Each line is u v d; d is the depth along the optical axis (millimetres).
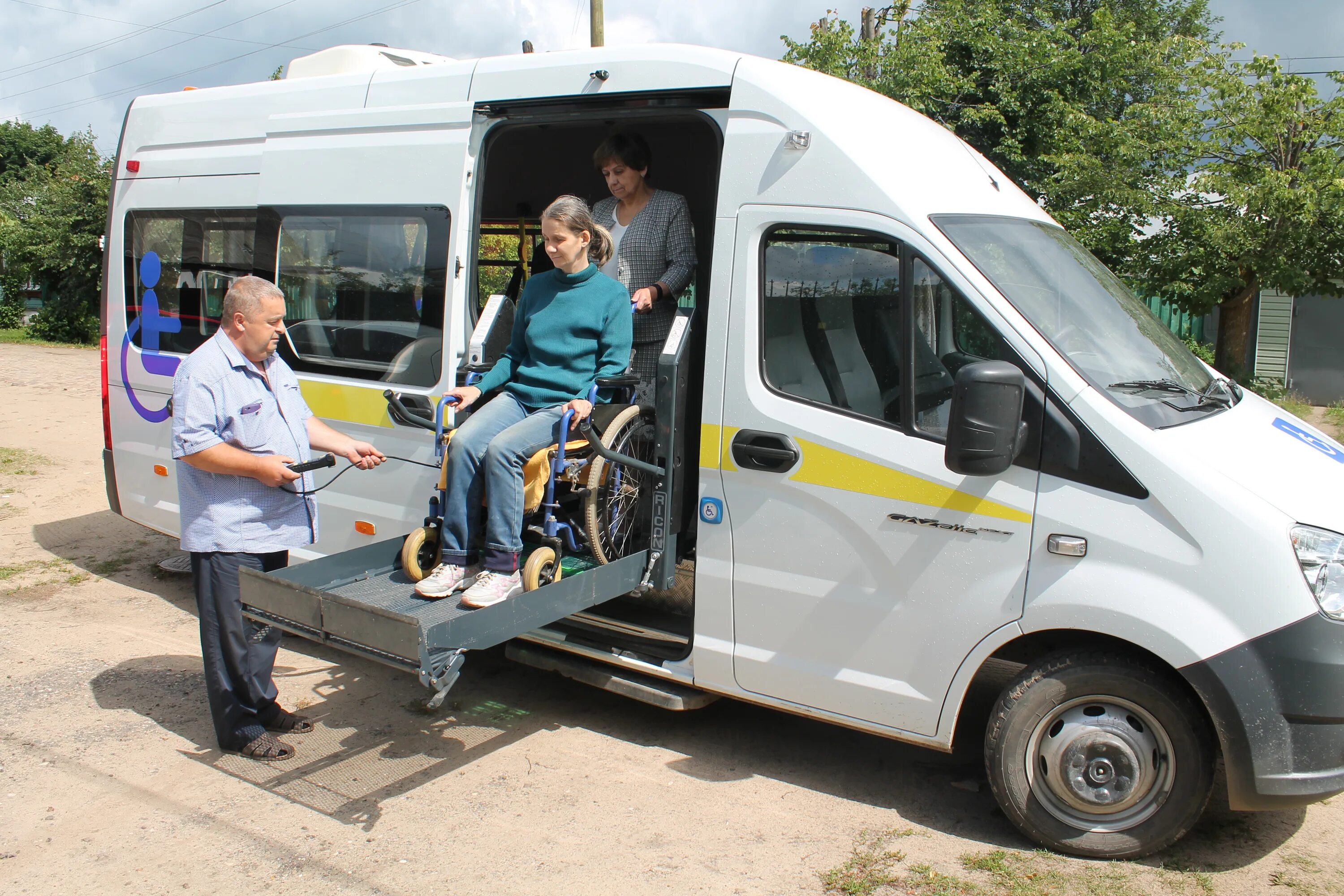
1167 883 3176
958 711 3451
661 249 4512
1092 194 12125
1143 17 22250
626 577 3887
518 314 4152
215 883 3197
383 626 3129
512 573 3707
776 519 3695
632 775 3951
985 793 3844
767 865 3309
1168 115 12031
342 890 3160
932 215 3496
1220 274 11773
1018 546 3273
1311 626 2947
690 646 4113
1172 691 3162
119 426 6105
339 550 5074
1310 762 3000
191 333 5668
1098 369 3336
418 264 4582
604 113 4121
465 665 5117
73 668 4957
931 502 3391
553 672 5078
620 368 3973
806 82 3754
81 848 3385
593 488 3818
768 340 3721
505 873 3252
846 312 3572
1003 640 3324
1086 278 3854
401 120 4641
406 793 3777
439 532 4020
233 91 5504
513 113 4391
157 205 5836
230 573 3838
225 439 3723
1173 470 3082
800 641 3705
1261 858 3334
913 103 13047
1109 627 3148
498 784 3859
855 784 3904
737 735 4344
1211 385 3803
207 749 4121
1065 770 3322
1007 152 14352
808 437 3596
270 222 5152
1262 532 2996
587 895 3133
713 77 3838
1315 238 11188
